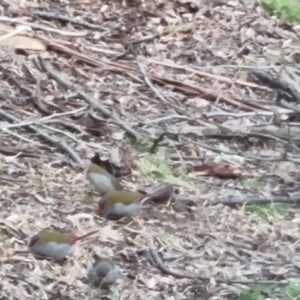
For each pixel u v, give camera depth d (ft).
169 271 24.68
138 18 40.27
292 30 41.93
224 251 26.23
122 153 30.09
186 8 41.57
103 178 27.63
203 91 36.09
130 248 25.49
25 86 34.22
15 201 26.94
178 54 38.81
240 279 24.77
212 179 30.40
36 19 38.70
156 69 37.27
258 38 40.88
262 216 28.35
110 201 26.55
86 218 26.58
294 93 35.88
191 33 40.24
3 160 29.37
